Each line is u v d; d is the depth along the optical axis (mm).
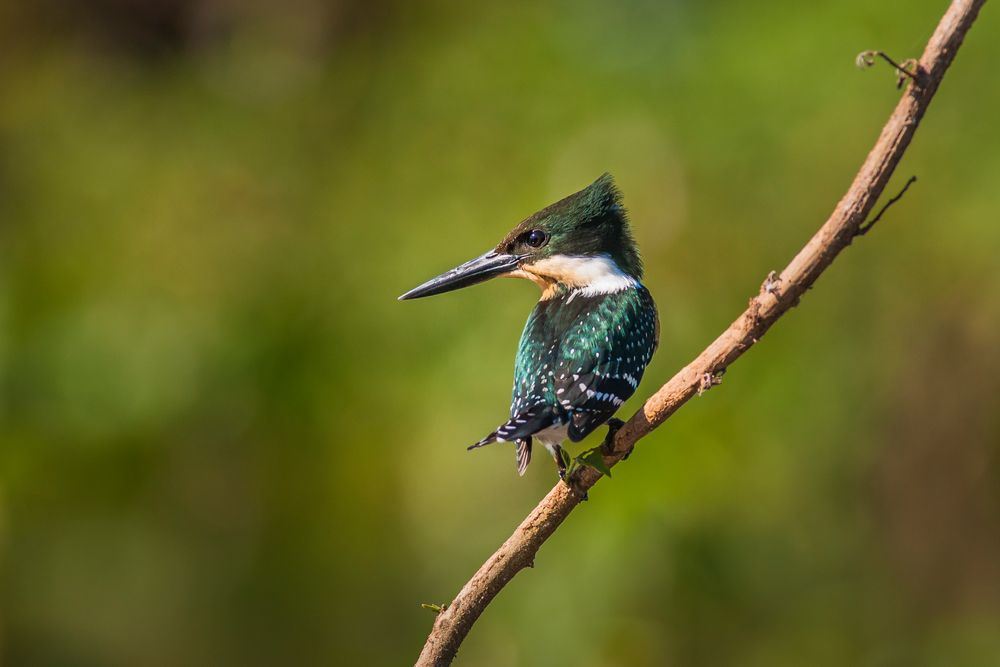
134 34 14922
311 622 11680
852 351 11055
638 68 11945
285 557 11688
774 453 10617
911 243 11141
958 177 11117
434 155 12414
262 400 11859
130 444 12008
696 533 10266
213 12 14977
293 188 13273
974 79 11320
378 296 11750
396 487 11133
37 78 14555
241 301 12422
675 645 10281
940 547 11062
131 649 12125
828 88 11297
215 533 11984
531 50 12523
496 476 10672
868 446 10977
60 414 12078
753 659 10445
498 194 11805
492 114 12305
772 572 10562
